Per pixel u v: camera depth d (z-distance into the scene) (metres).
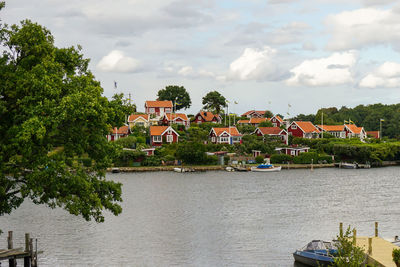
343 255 34.31
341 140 155.62
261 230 56.84
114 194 37.34
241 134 156.25
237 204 74.12
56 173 33.12
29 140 29.94
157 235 54.44
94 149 36.00
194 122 189.00
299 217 64.44
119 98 37.69
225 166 126.25
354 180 105.31
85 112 31.45
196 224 60.06
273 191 88.00
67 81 35.06
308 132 167.38
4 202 34.69
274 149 140.75
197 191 87.44
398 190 90.06
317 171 124.12
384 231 56.47
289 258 45.88
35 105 31.59
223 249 48.91
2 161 32.19
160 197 80.44
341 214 66.50
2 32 33.88
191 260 45.28
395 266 37.31
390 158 147.12
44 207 69.50
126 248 49.12
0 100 32.03
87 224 59.44
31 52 34.28
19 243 49.97
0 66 33.09
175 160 127.56
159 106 183.88
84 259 45.28
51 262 44.22
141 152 123.06
